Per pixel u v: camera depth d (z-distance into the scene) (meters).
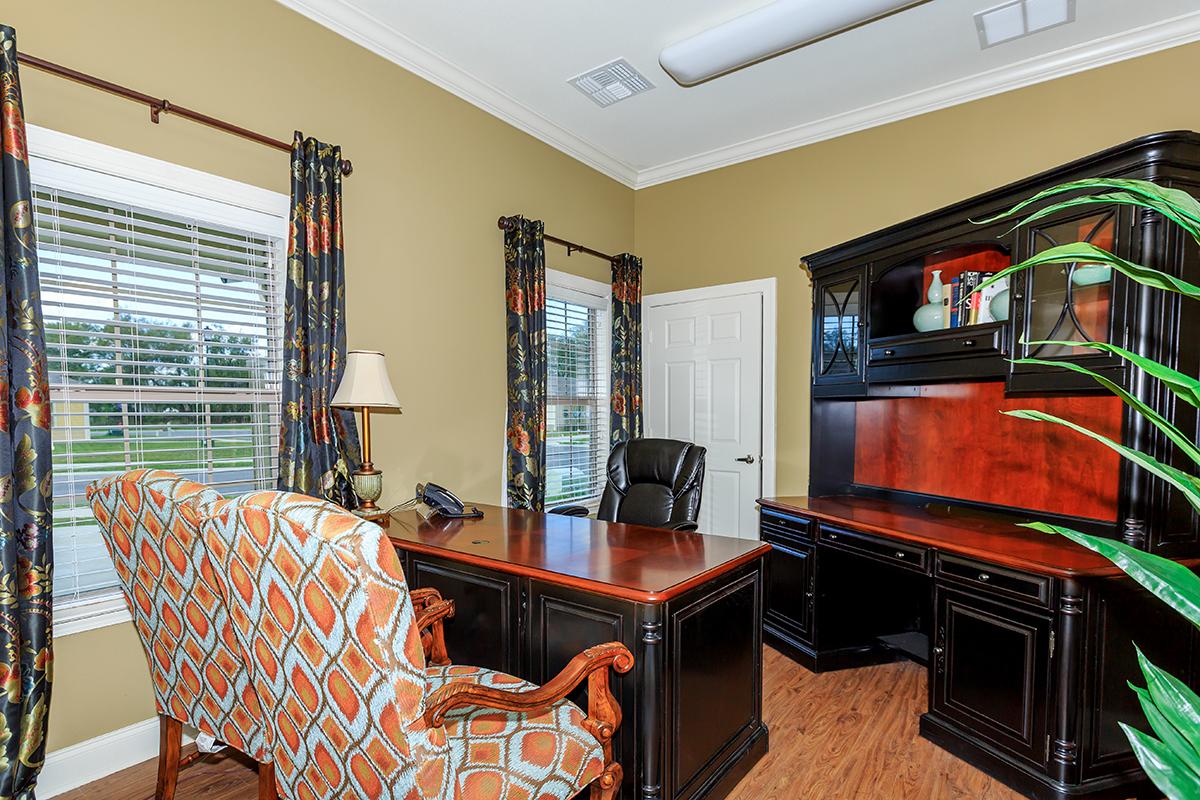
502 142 3.46
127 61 2.03
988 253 2.85
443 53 2.96
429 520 2.52
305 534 1.08
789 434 3.82
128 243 2.10
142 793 1.93
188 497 1.32
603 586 1.66
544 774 1.33
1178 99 2.64
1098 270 2.12
